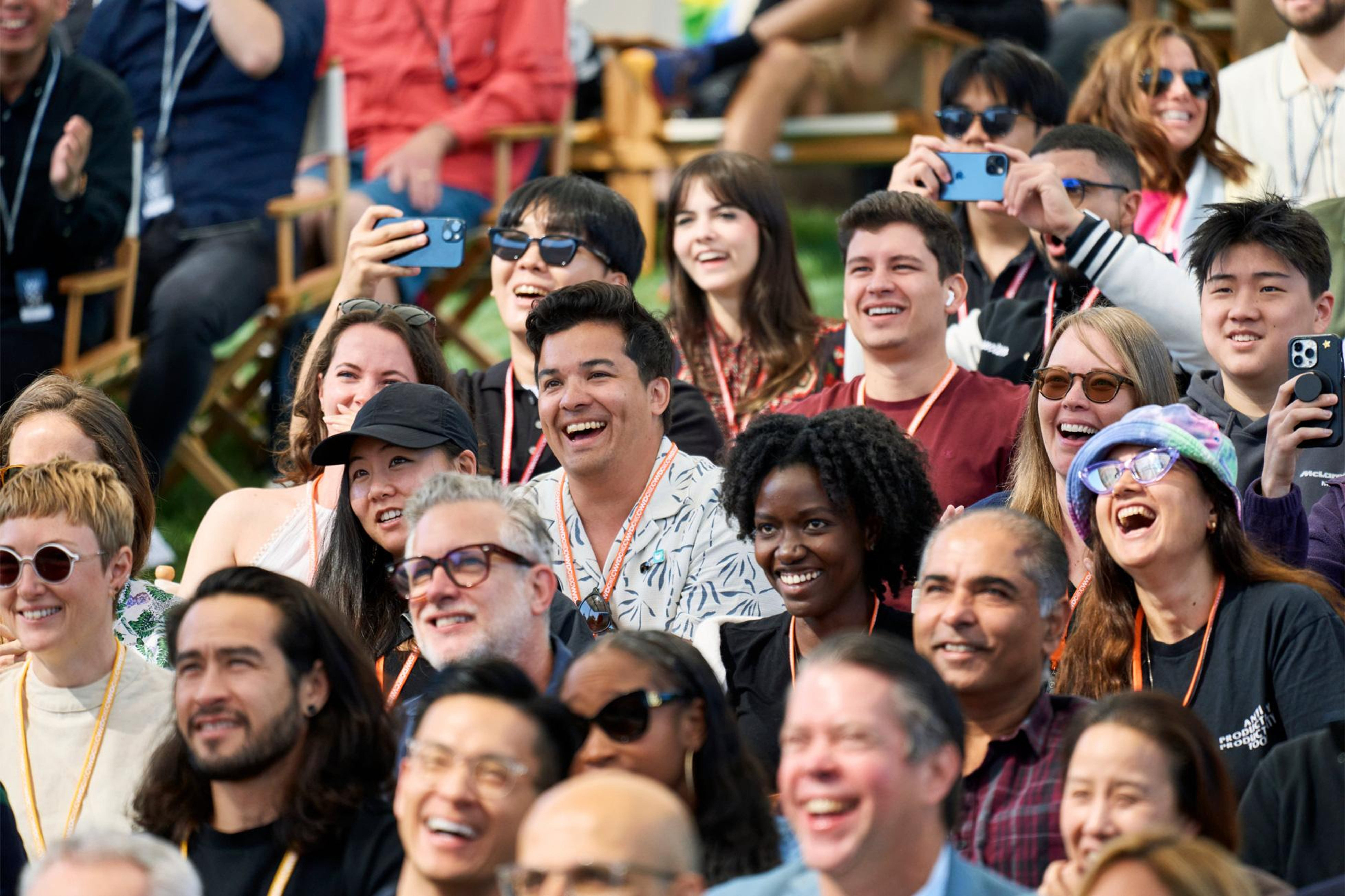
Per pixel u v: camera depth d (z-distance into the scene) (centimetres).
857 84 4059
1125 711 1373
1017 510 1595
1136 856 1166
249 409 3500
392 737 1542
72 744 1781
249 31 3166
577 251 2311
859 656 1275
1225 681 1609
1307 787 1505
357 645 1556
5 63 2914
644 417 1997
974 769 1500
